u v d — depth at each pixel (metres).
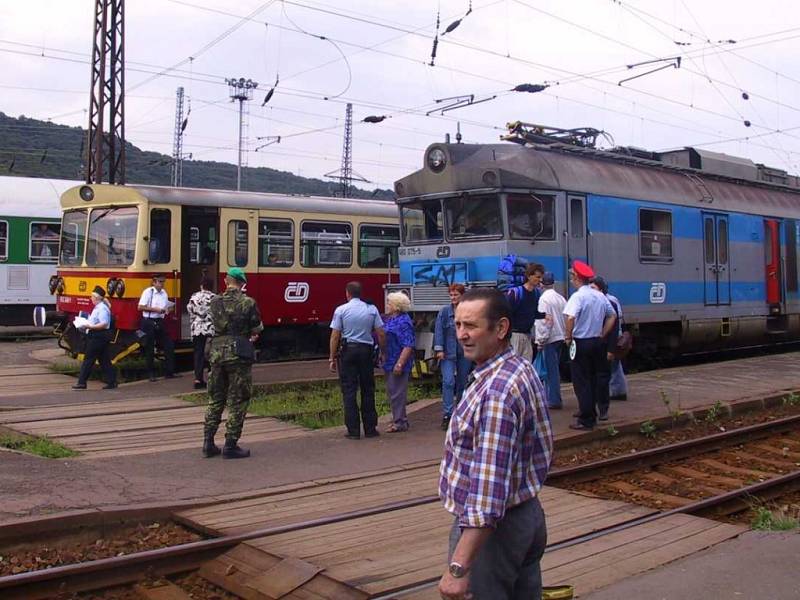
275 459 8.56
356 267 18.41
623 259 14.90
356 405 9.75
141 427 10.22
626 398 12.10
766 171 20.53
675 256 16.12
